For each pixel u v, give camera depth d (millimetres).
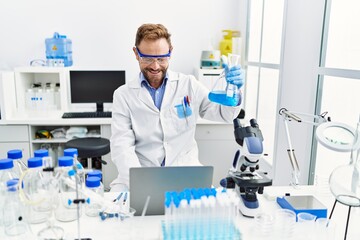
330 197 1457
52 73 3305
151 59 1612
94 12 3264
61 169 1205
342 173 1157
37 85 3203
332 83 1911
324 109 1948
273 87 2646
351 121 1773
